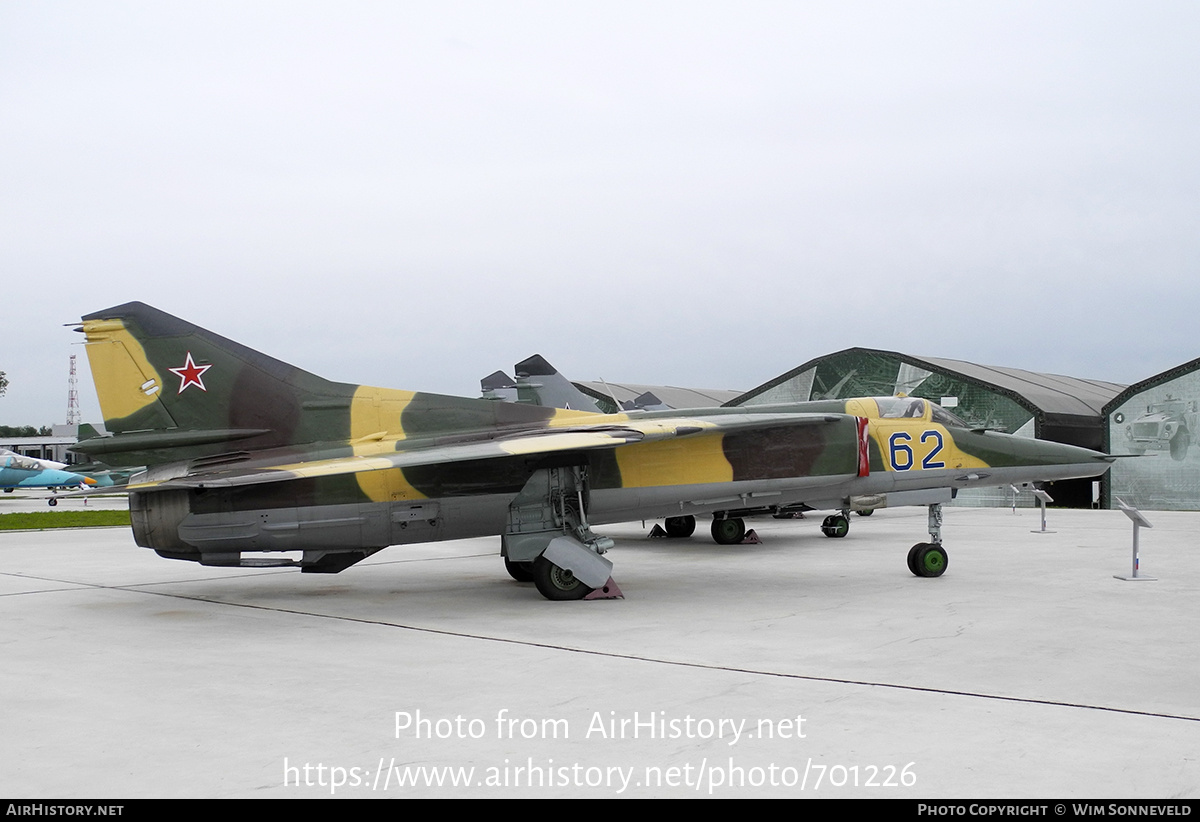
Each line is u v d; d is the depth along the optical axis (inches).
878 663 309.7
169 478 453.7
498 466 488.4
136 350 474.3
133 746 224.4
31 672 308.8
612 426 477.7
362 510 470.9
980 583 519.2
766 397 1723.7
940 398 1524.4
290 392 481.7
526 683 285.9
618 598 472.1
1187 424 1354.6
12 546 840.9
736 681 285.3
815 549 745.0
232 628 395.2
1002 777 198.1
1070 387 1925.4
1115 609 421.7
